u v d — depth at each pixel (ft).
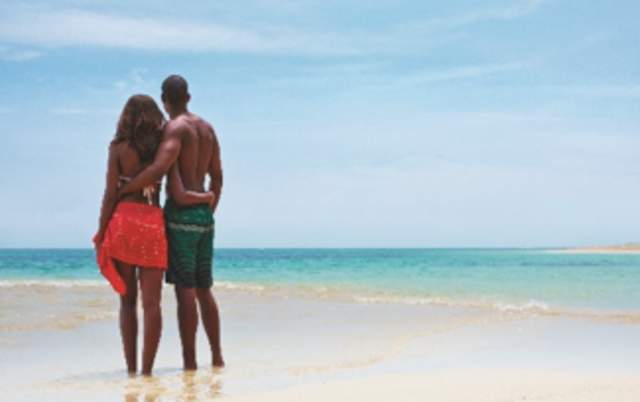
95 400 13.78
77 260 202.90
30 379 16.22
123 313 17.01
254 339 23.41
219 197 18.65
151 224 16.60
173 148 16.69
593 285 54.19
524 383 14.56
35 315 29.94
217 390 14.71
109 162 16.55
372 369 17.48
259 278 73.31
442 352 20.51
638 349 21.12
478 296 43.27
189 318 17.28
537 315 31.17
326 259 223.71
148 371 16.71
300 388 14.30
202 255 17.79
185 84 17.72
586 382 14.65
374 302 38.22
